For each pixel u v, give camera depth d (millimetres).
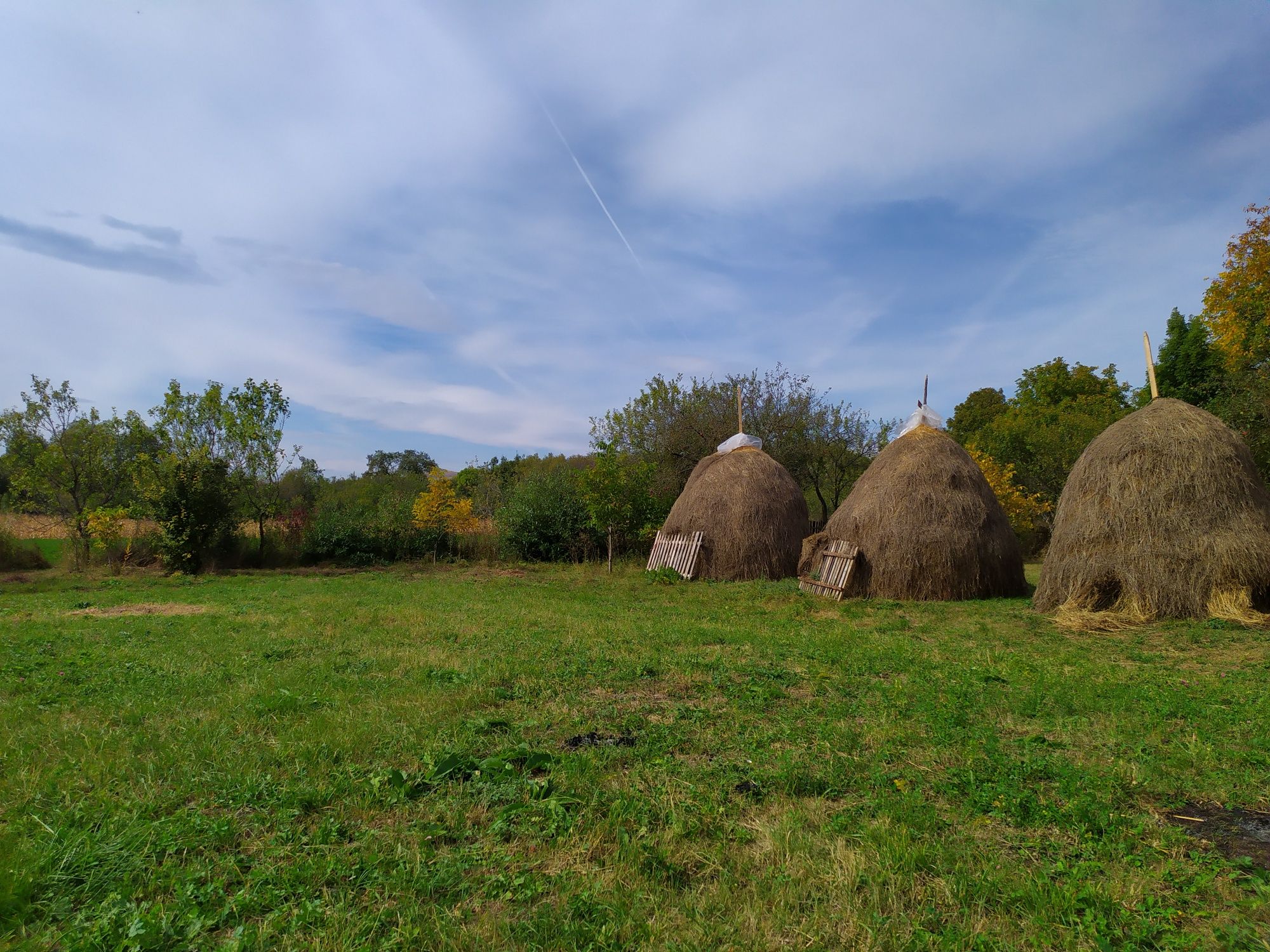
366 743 4645
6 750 4578
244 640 8750
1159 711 5527
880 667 7215
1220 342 22484
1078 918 2799
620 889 2969
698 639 8727
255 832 3482
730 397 26672
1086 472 11695
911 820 3570
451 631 9328
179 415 20984
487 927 2701
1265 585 10242
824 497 31000
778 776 4105
